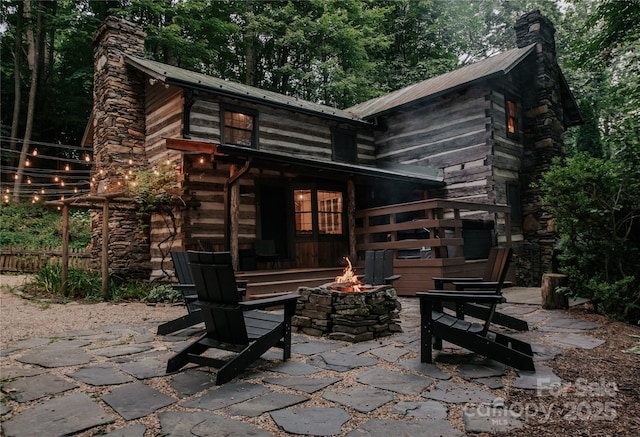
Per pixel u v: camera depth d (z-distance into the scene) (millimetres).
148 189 8383
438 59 21500
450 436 2264
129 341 4594
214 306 3414
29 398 2852
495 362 3688
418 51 22406
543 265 11445
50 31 20562
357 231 9641
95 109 11812
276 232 10094
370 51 21938
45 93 20031
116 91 10984
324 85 19438
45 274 9172
